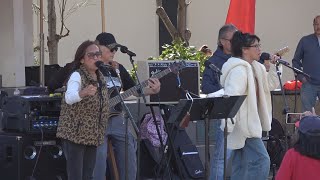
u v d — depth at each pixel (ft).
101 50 49.49
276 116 73.41
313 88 71.51
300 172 34.09
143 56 112.06
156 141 60.29
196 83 58.03
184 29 81.41
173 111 44.04
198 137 64.49
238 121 47.70
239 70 47.42
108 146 52.11
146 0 112.47
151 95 55.47
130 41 111.55
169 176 57.36
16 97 52.95
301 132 34.09
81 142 44.86
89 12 110.83
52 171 53.06
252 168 48.19
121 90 53.01
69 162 45.60
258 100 48.98
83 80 45.32
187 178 61.05
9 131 53.88
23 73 75.20
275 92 73.56
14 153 51.93
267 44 105.81
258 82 48.85
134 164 52.08
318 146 33.60
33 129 51.80
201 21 110.63
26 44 81.61
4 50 75.25
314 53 71.31
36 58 102.12
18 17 75.72
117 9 111.14
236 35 48.91
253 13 69.62
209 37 110.01
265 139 59.93
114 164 52.37
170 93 56.08
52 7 88.63
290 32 104.42
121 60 109.09
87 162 46.26
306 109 71.51
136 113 60.85
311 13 103.24
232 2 69.72
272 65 53.93
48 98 52.21
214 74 52.37
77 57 45.88
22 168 51.80
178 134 61.36
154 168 60.85
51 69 68.44
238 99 44.37
